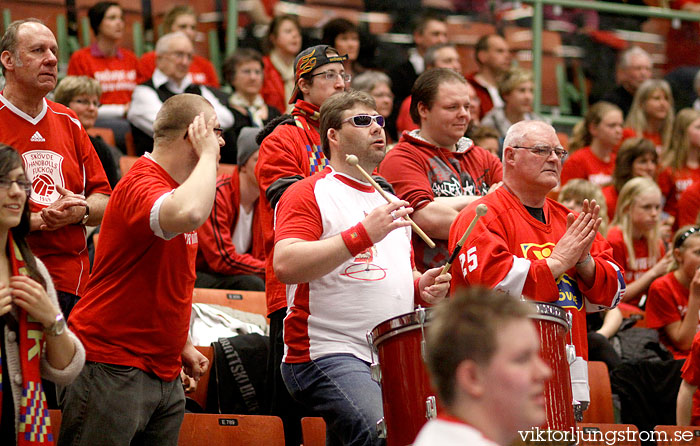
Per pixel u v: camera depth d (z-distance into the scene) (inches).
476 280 322.3
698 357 421.1
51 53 356.8
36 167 357.1
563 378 285.4
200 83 697.6
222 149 624.7
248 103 650.2
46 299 260.8
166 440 306.0
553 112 795.4
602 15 814.5
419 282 320.5
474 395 163.9
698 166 719.7
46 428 262.1
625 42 818.2
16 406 257.3
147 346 297.3
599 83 808.3
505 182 347.9
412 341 283.0
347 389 300.0
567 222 333.4
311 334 311.3
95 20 672.4
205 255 486.9
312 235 309.3
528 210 344.8
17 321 261.0
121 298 294.4
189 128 295.6
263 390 400.8
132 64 688.4
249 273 488.4
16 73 354.6
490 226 332.8
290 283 302.2
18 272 264.2
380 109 634.8
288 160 364.8
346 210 315.6
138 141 622.2
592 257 342.0
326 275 309.9
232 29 736.3
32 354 261.6
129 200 290.2
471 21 785.6
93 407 289.6
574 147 701.3
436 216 378.0
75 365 269.4
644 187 576.1
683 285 518.3
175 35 628.1
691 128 717.3
